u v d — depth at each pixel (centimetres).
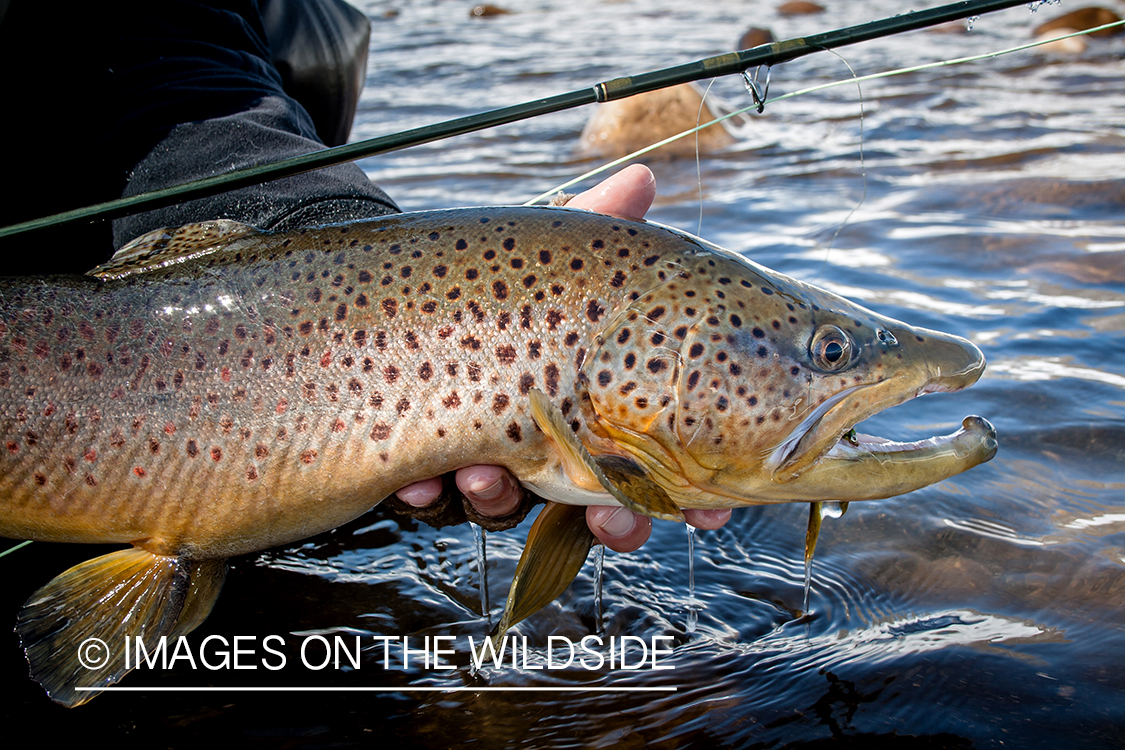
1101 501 49
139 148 46
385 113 137
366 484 38
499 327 38
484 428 38
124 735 38
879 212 89
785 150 116
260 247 39
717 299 38
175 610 39
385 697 40
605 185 44
